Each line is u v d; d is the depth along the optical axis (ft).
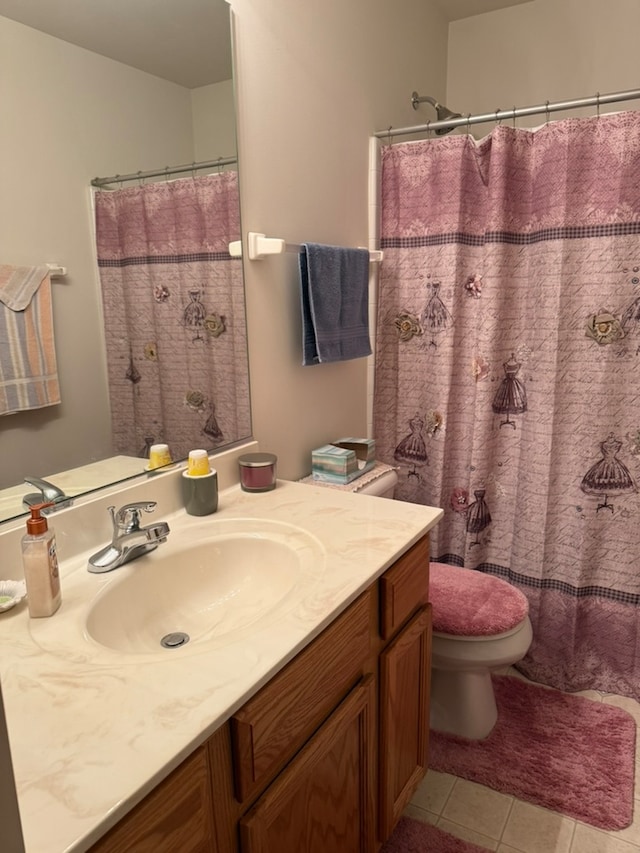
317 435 6.41
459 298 6.63
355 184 6.57
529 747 5.81
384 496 6.46
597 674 6.72
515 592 5.83
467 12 8.30
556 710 6.31
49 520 3.71
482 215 6.45
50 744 2.29
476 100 8.61
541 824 5.00
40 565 3.13
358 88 6.47
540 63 8.08
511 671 7.02
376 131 6.89
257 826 2.81
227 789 2.71
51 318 3.78
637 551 6.34
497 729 6.05
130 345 4.32
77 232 3.88
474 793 5.33
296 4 5.45
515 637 5.46
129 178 4.17
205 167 4.71
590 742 5.86
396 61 7.21
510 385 6.65
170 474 4.62
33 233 3.62
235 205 5.02
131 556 3.85
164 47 4.28
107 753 2.25
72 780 2.13
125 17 4.02
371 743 3.99
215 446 5.16
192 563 4.11
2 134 3.41
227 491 5.19
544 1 7.90
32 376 3.70
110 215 4.08
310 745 3.22
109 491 4.20
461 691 5.92
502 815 5.09
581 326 6.14
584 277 6.04
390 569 4.02
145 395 4.48
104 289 4.09
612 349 6.05
